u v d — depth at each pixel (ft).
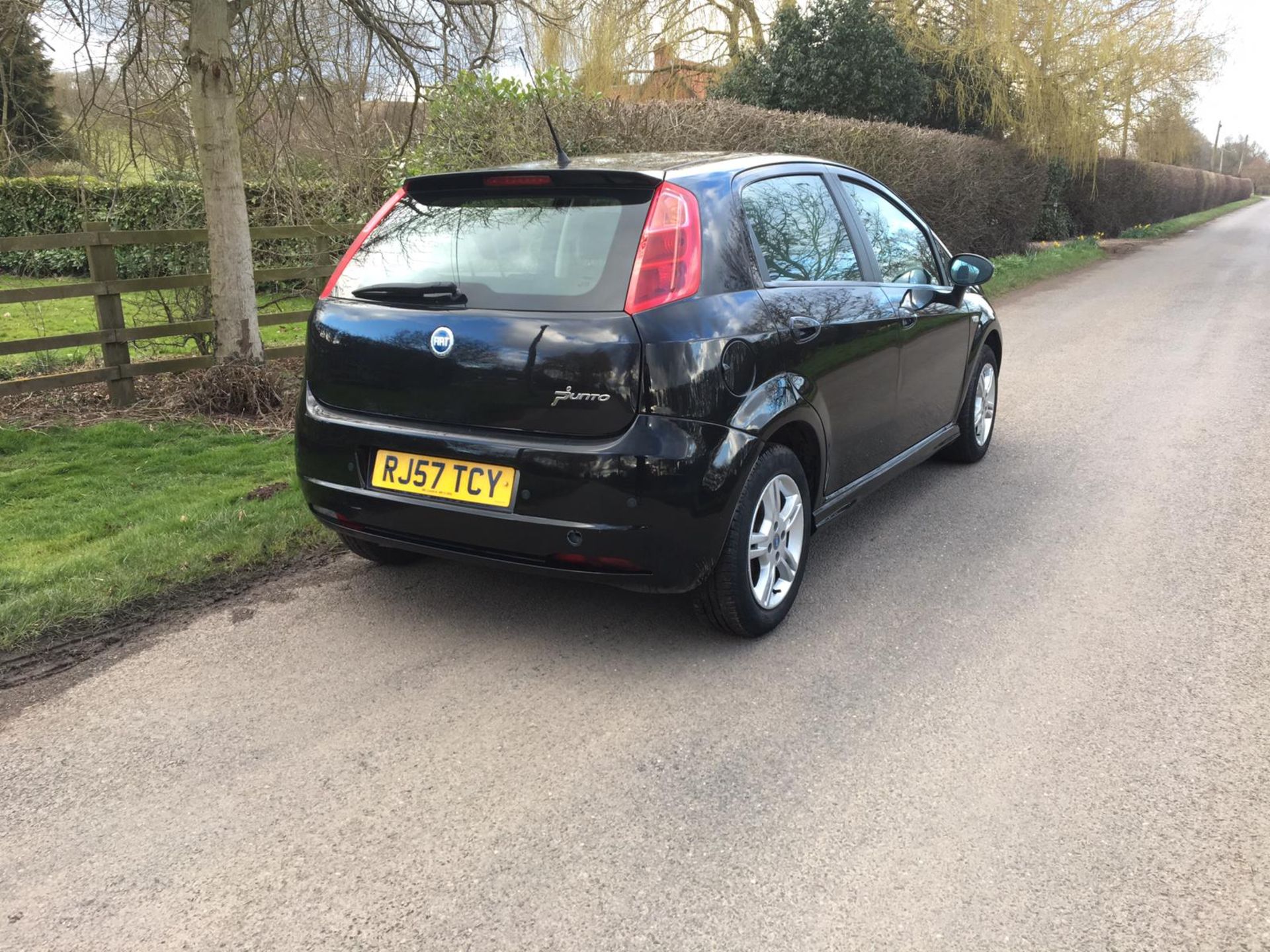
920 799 8.29
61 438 19.72
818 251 12.50
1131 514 15.62
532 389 9.67
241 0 21.93
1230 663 10.67
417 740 9.21
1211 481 17.33
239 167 21.76
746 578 10.72
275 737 9.27
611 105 32.14
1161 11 69.15
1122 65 68.39
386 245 11.28
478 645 11.18
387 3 22.89
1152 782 8.50
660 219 9.95
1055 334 35.24
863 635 11.42
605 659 10.82
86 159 22.07
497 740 9.20
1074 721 9.50
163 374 25.54
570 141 30.94
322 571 13.32
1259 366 28.12
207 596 12.42
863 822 7.98
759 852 7.63
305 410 11.32
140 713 9.71
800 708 9.77
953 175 51.55
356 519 10.98
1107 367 28.45
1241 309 41.16
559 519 9.66
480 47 24.50
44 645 11.05
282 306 36.68
